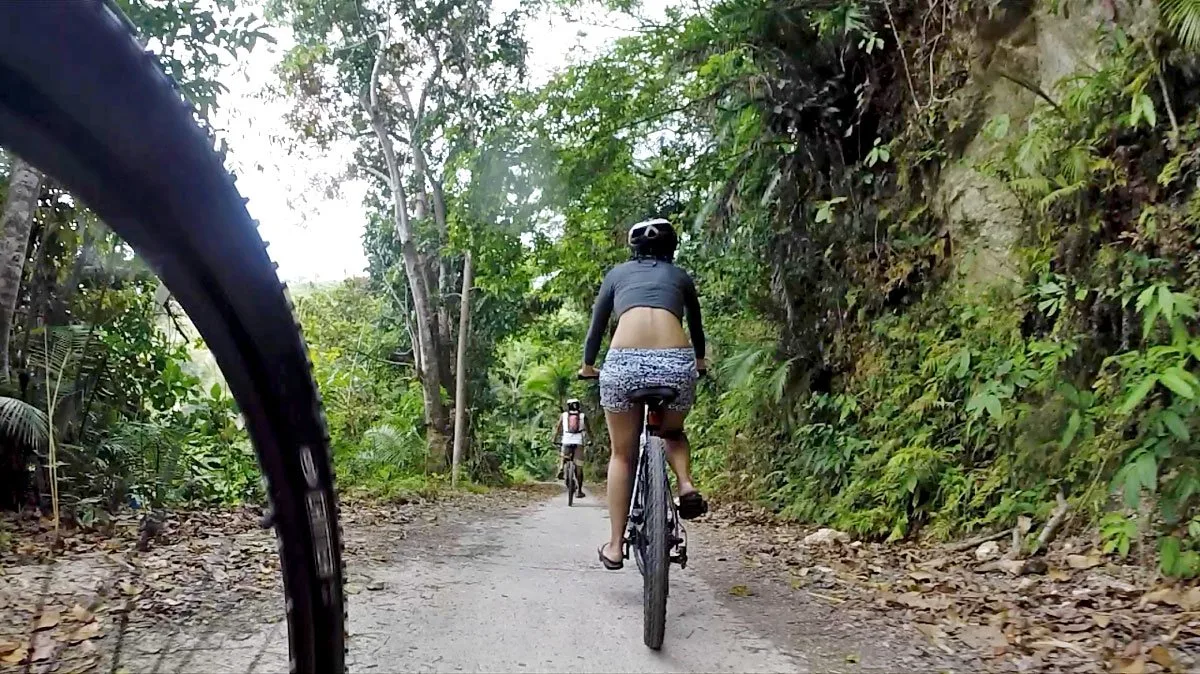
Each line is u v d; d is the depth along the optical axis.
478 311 20.95
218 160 0.88
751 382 9.56
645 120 11.59
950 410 6.52
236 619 3.56
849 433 7.88
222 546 5.35
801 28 8.47
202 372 8.93
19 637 3.25
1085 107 5.52
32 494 6.05
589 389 27.50
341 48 17.67
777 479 9.20
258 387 0.98
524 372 31.97
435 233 18.84
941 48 7.66
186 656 3.07
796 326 9.24
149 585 4.16
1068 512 5.01
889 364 7.56
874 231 8.25
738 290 10.86
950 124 7.33
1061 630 3.51
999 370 5.61
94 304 6.63
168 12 6.33
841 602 4.21
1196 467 4.02
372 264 21.72
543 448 31.77
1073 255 5.60
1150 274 4.93
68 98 0.75
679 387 3.74
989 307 6.41
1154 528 4.30
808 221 8.98
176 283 0.90
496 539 6.52
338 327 21.36
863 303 8.28
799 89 8.55
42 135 0.76
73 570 4.45
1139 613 3.66
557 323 25.81
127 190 0.82
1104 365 4.80
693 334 4.19
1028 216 6.21
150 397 7.57
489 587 4.45
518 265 14.84
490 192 13.16
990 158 6.68
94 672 2.87
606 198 12.69
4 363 5.85
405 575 4.71
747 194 9.66
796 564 5.34
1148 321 4.26
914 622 3.78
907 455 6.37
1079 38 6.12
